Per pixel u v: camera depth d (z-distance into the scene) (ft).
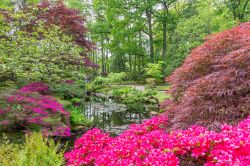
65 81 34.35
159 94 48.32
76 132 26.66
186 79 15.07
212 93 12.30
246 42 13.43
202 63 14.34
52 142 12.32
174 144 7.97
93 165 9.34
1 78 30.42
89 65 37.68
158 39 83.15
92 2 91.86
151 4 67.87
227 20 53.06
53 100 23.62
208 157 7.25
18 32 23.59
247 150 6.80
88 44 40.55
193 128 9.70
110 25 80.64
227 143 7.37
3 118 20.16
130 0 70.13
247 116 11.15
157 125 12.46
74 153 9.92
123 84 73.61
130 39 77.66
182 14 74.43
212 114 12.17
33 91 25.95
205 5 60.59
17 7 37.47
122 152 8.30
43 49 26.11
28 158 10.16
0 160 9.93
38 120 20.27
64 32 36.17
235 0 57.16
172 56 60.90
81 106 41.45
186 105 13.33
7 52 22.84
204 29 52.11
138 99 45.57
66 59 31.50
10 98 20.21
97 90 62.64
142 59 86.58
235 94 12.55
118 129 29.35
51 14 35.86
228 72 12.73
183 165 8.05
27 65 23.62
